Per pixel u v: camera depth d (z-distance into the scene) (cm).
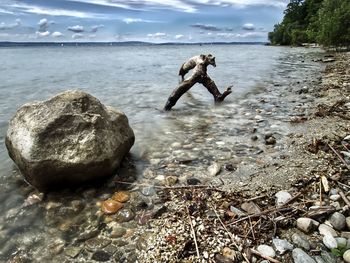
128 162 167
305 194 128
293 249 97
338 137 190
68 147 133
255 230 107
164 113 279
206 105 309
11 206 125
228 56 1238
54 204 127
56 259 98
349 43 1154
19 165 138
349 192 125
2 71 652
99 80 503
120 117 162
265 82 455
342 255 93
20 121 143
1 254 100
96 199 131
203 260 95
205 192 133
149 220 115
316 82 425
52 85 450
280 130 217
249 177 147
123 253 99
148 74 591
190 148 188
